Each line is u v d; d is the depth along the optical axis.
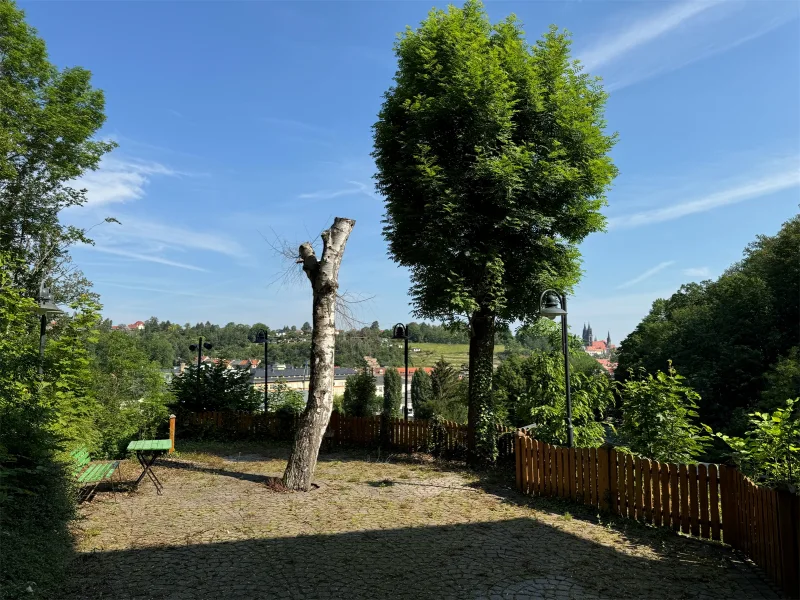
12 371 7.91
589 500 7.71
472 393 11.67
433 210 10.66
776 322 34.38
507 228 10.95
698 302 49.47
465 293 10.59
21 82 20.41
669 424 7.75
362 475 10.44
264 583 4.93
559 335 11.66
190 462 12.01
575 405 9.87
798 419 5.99
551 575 5.18
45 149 20.72
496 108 10.38
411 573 5.21
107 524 6.88
